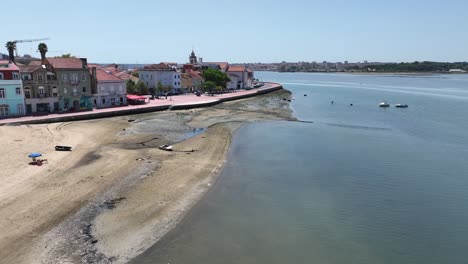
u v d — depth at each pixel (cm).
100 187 3738
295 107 10794
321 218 3288
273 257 2673
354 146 5794
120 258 2578
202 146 5538
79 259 2530
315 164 4816
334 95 15225
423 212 3425
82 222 3014
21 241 2695
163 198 3572
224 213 3331
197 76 14350
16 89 7219
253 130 6975
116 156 4825
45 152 4806
